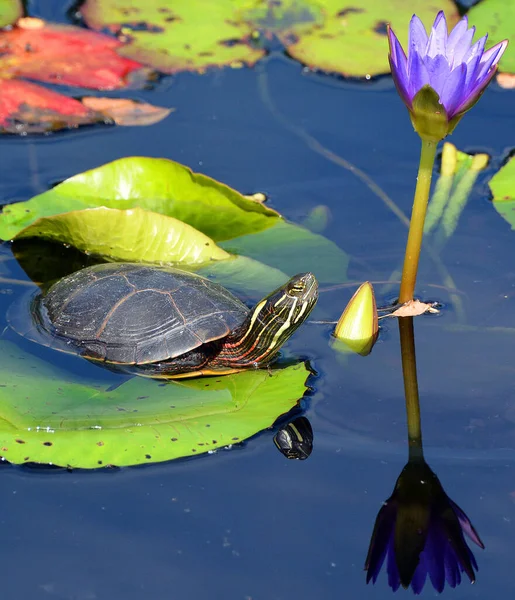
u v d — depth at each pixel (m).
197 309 4.45
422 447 3.68
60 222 5.04
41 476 3.43
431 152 4.29
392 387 4.13
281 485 3.44
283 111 6.77
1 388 3.82
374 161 6.24
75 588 2.91
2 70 6.67
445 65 3.90
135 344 4.30
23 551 3.06
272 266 5.16
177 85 7.10
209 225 5.55
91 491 3.36
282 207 5.73
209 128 6.54
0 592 2.88
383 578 3.01
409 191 5.93
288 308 4.16
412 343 4.50
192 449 3.51
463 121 6.75
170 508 3.29
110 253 5.23
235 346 4.42
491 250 5.30
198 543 3.13
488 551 3.14
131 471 3.47
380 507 3.33
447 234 5.48
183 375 4.24
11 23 7.25
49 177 5.88
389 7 7.49
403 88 4.13
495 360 4.32
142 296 4.50
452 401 4.00
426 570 3.05
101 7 7.54
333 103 6.90
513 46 7.11
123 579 2.96
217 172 6.02
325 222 5.61
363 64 7.03
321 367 4.32
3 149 6.18
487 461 3.59
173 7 7.57
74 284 4.69
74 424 3.61
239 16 7.50
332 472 3.53
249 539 3.16
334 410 3.95
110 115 6.61
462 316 4.71
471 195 5.89
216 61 6.92
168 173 5.51
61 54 6.89
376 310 4.53
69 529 3.17
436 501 3.36
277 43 7.62
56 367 4.23
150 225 5.10
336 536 3.19
